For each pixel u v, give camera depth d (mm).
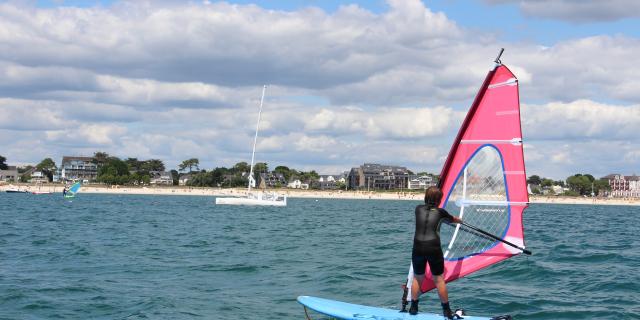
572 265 19359
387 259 21734
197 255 22844
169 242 27984
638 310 12852
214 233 34219
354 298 14727
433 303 13836
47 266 19312
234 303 14047
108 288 15602
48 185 182500
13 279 16656
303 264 20422
